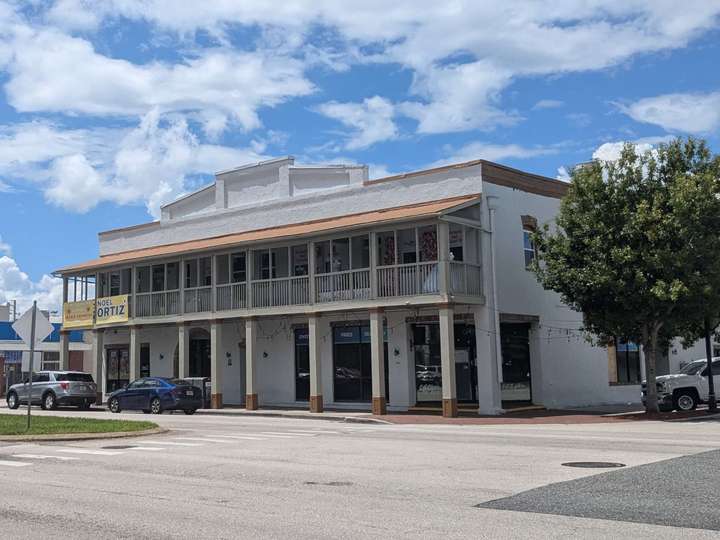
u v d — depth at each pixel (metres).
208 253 33.38
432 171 29.00
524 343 29.95
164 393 30.38
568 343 31.30
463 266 26.89
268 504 9.44
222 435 19.86
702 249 23.58
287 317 32.62
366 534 7.71
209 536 7.74
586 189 25.06
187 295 34.03
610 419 24.72
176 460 14.17
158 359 38.03
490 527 7.95
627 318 24.67
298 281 30.22
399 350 29.47
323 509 9.05
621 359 33.91
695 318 24.66
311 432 20.81
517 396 29.27
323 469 12.59
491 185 28.34
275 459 14.13
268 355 33.75
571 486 10.35
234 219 35.31
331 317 31.53
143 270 38.41
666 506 8.95
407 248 29.38
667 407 27.81
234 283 32.28
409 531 7.82
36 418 24.12
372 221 27.23
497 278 28.06
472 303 27.08
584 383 31.81
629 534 7.57
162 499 9.91
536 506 9.03
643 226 23.72
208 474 12.20
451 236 28.56
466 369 28.64
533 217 30.19
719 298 24.14
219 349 32.62
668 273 23.44
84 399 34.16
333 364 31.41
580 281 24.53
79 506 9.50
